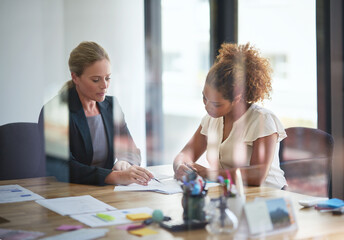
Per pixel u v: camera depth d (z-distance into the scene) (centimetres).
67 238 116
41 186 169
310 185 211
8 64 190
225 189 136
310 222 136
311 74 261
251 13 261
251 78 226
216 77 222
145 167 199
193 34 236
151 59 219
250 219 127
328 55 252
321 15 251
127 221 130
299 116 264
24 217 132
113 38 208
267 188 176
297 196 163
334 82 252
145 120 212
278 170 202
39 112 193
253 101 223
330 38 250
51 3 196
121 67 210
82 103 199
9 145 182
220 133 213
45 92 196
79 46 201
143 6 218
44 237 118
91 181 178
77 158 191
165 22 224
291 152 212
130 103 210
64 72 198
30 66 193
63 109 195
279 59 268
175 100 222
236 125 211
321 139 214
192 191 127
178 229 123
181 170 195
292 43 264
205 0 243
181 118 222
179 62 228
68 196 157
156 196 159
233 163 204
